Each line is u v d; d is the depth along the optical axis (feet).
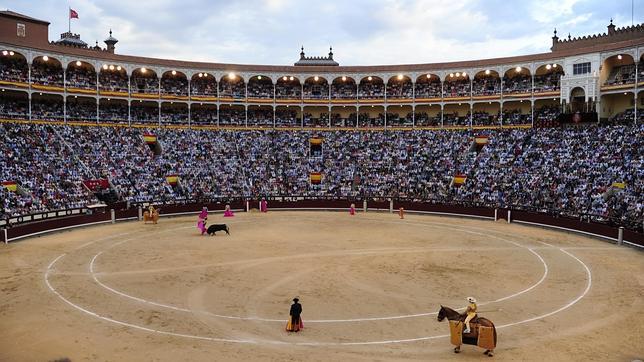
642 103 220.02
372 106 282.97
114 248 128.26
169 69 250.16
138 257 116.88
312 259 115.65
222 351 61.82
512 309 79.71
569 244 138.21
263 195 224.53
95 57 230.27
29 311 77.25
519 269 107.14
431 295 86.99
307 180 234.38
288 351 62.03
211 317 74.74
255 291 88.74
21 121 208.95
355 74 269.23
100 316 75.00
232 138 253.85
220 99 260.21
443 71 259.80
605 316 76.54
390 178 231.30
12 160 182.19
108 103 247.50
